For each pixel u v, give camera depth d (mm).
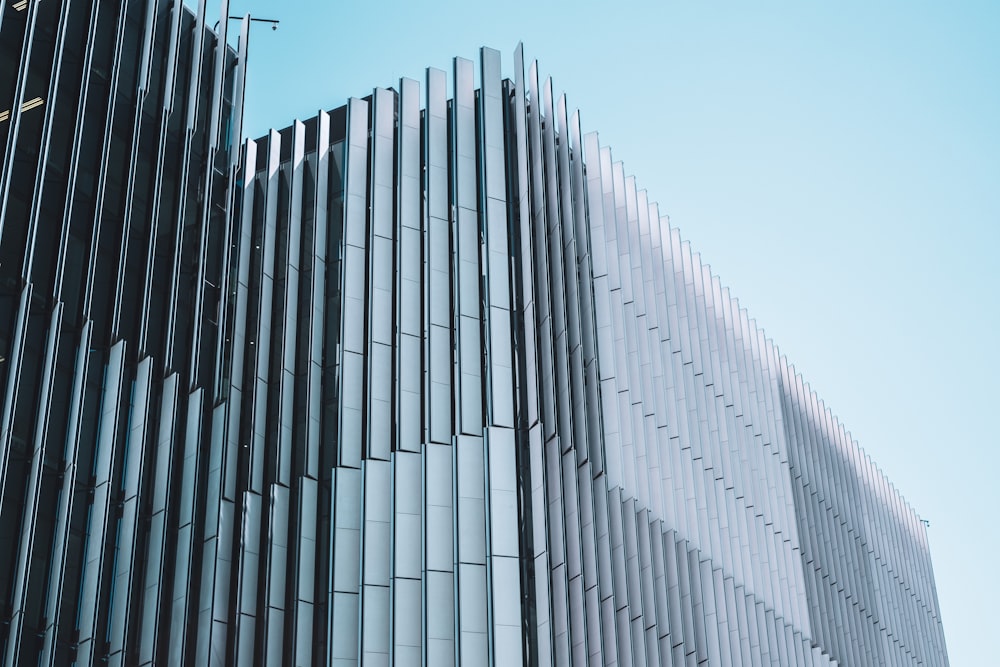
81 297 32375
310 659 35688
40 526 29328
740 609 50094
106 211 34500
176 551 34188
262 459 39094
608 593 38938
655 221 54531
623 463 43344
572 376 42125
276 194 44469
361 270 41469
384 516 36438
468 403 37812
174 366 36625
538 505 36938
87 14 34594
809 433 68688
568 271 44281
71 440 30547
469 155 42688
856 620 66125
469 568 34906
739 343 61188
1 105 30375
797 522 61094
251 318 42031
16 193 30391
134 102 36594
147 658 31672
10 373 28672
